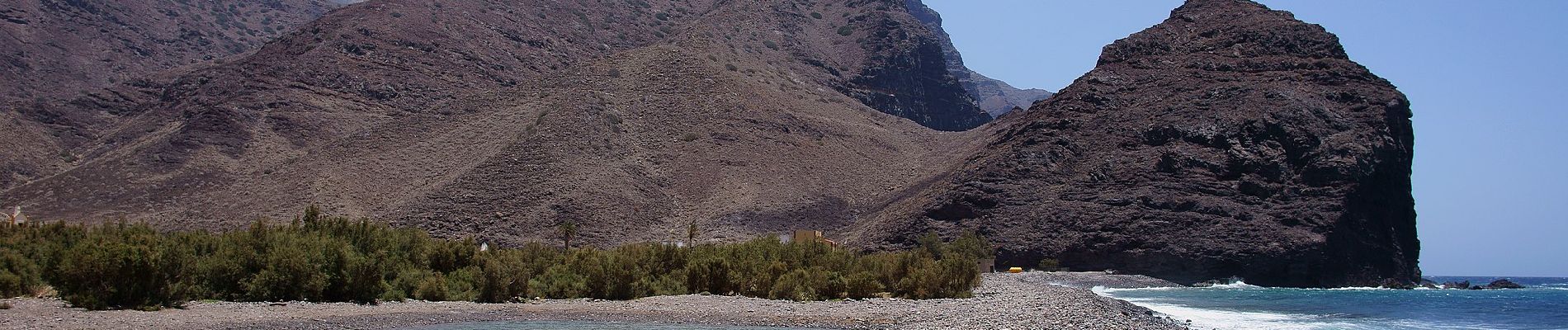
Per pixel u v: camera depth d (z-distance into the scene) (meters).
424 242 61.56
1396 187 123.19
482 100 165.50
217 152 149.62
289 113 164.00
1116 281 104.88
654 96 164.00
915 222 122.81
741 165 144.88
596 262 60.44
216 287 49.44
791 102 172.75
